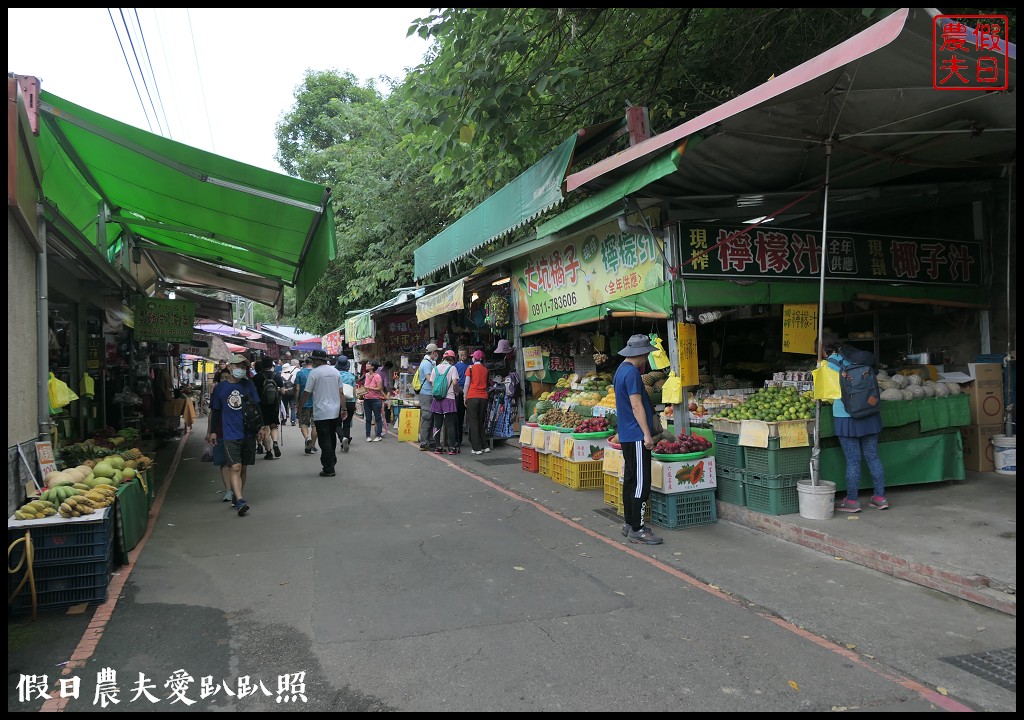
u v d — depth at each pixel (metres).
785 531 5.80
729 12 8.57
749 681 3.43
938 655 3.65
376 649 3.84
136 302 12.54
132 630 4.15
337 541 6.14
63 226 6.70
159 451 13.06
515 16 7.92
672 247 6.50
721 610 4.37
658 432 6.39
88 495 4.90
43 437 5.67
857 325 9.66
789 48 9.02
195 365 30.34
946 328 8.57
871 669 3.54
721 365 10.74
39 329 5.70
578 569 5.24
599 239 8.11
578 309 8.89
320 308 26.91
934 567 4.55
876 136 5.70
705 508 6.49
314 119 28.78
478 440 11.51
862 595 4.50
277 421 11.80
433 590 4.80
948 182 7.25
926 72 4.50
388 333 18.02
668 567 5.26
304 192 7.04
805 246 6.92
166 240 11.27
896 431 6.68
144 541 6.20
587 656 3.72
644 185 5.73
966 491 6.63
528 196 7.77
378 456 11.66
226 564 5.48
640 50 9.50
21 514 4.51
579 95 9.66
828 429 6.24
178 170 6.84
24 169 5.11
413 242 19.20
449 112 7.96
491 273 12.09
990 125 5.54
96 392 11.07
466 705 3.22
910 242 7.50
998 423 7.61
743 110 4.61
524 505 7.57
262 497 8.20
